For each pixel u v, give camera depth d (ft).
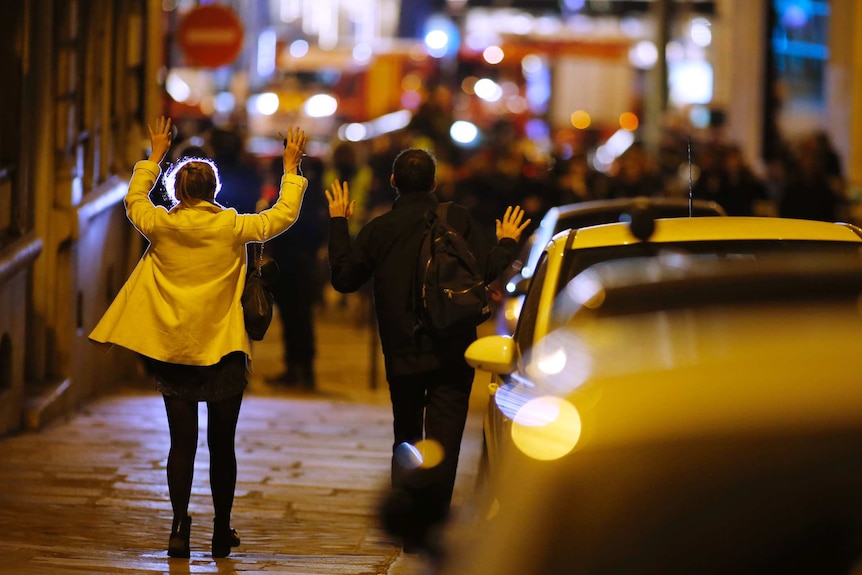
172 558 59.00
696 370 34.22
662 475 31.65
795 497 30.12
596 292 44.14
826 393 31.65
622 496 31.83
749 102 287.89
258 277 59.00
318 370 148.56
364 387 135.85
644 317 40.83
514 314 92.58
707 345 37.52
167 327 57.41
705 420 32.07
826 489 29.96
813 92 270.46
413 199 61.87
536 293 55.88
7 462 82.12
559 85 401.08
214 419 59.11
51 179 100.37
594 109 400.26
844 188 199.31
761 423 31.40
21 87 92.27
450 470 59.77
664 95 268.41
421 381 61.62
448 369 60.29
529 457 34.47
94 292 112.27
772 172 251.80
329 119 382.22
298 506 73.56
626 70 398.21
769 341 35.12
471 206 204.85
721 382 33.06
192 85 404.16
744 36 290.76
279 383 132.05
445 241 59.67
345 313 203.92
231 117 254.27
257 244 60.95
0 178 88.53
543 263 57.62
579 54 383.45
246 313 58.39
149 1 129.18
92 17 109.40
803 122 274.98
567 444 33.53
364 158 269.85
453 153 268.41
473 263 59.36
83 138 106.63
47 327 102.27
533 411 39.50
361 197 204.54
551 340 47.83
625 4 456.45
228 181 116.67
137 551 61.16
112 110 122.93
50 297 101.60
